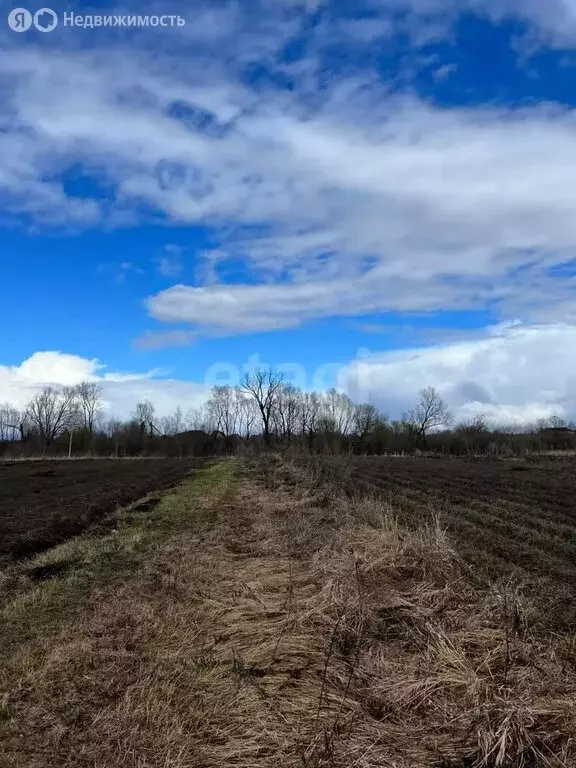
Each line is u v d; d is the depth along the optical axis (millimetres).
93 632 7004
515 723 4480
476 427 75125
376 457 55406
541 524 13875
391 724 4832
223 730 4832
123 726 4859
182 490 23891
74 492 23797
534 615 6703
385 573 8219
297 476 24578
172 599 8297
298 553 10641
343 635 6422
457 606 6984
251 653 6320
